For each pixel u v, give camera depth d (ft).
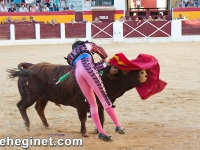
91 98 23.53
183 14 116.26
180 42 101.50
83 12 119.85
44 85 27.27
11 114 33.30
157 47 88.12
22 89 27.94
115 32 104.22
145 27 104.22
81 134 26.81
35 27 102.12
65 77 24.34
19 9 112.16
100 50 24.57
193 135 26.48
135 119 31.12
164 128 28.35
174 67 58.59
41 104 28.73
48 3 120.16
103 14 120.37
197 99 38.06
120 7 119.96
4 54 80.53
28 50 87.30
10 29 100.63
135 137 26.14
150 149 23.58
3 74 55.06
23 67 28.78
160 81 25.45
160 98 38.63
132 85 24.86
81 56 23.66
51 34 103.24
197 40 103.91
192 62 63.31
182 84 45.65
